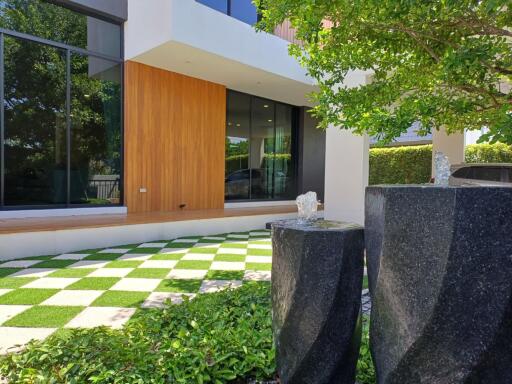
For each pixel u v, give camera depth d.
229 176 9.88
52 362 2.13
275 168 11.29
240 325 2.59
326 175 7.58
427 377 1.29
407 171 12.84
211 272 4.64
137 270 4.68
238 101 10.01
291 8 2.76
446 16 2.41
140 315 3.00
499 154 10.98
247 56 7.71
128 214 7.45
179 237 7.13
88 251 5.75
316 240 1.63
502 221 1.19
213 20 7.00
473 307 1.21
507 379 1.22
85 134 7.11
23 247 5.24
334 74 3.42
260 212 8.70
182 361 2.10
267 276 4.48
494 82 2.80
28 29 6.34
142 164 7.75
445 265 1.23
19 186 6.37
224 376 2.07
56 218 6.49
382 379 1.43
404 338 1.33
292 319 1.70
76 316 3.16
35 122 6.49
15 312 3.23
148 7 6.83
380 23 2.69
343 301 1.67
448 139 8.17
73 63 6.91
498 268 1.19
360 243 1.71
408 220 1.33
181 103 8.38
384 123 2.48
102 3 7.10
